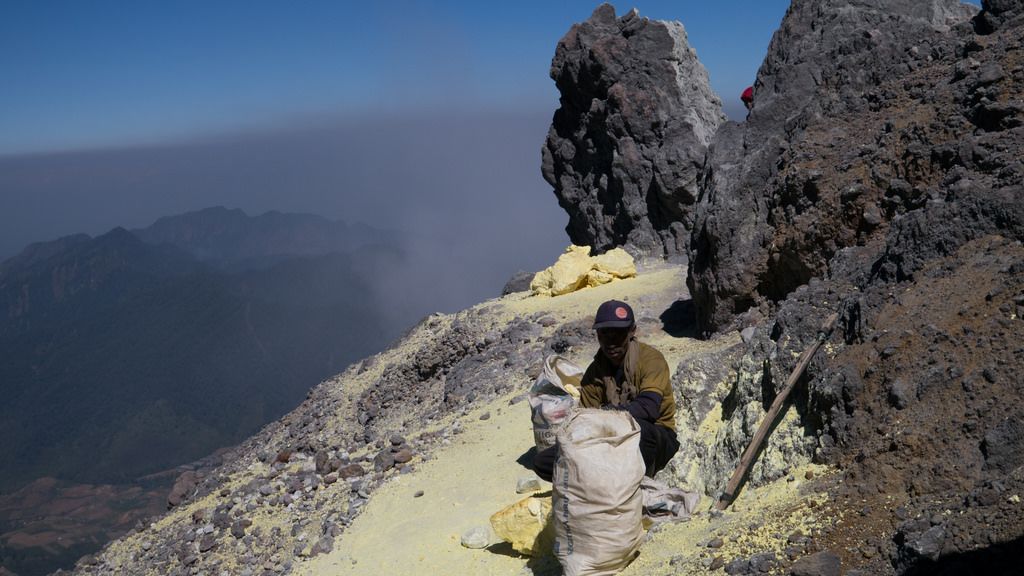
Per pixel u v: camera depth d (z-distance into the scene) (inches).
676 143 756.0
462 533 287.9
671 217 772.0
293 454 542.0
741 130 478.9
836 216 372.2
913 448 169.9
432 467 378.9
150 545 441.4
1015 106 287.4
